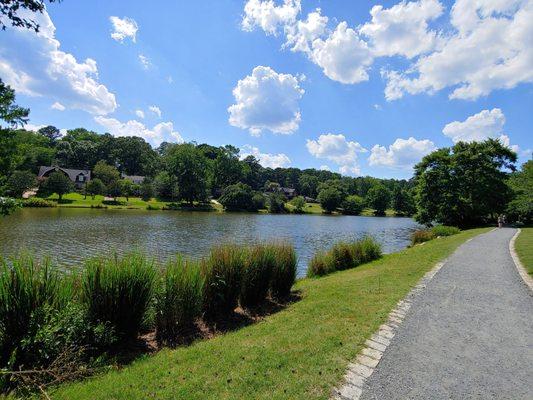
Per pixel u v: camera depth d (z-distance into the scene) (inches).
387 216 4109.3
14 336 187.8
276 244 441.7
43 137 3570.4
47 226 1311.5
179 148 3403.1
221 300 328.5
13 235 1075.3
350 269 613.9
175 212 2546.8
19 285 197.2
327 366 180.4
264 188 5275.6
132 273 252.4
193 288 296.5
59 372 179.6
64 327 203.5
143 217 1964.8
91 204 2492.6
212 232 1451.8
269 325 273.0
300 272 728.3
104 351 227.0
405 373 173.5
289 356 194.9
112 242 1028.5
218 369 184.1
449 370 177.5
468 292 330.6
